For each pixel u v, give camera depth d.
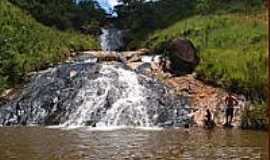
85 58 33.97
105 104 25.73
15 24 37.16
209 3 51.62
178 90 26.78
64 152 15.38
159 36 41.97
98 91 26.38
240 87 25.94
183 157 14.68
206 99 25.64
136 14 56.34
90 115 25.19
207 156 14.85
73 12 53.78
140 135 20.00
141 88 26.73
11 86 28.17
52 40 37.66
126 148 16.28
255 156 14.87
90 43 44.06
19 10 41.78
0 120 24.97
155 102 25.62
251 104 24.73
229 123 24.05
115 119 24.98
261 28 37.97
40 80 28.06
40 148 16.17
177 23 46.12
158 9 54.50
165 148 16.36
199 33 39.34
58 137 19.08
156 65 30.42
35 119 25.25
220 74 27.23
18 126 23.92
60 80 27.64
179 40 29.56
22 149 15.96
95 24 53.66
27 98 26.33
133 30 52.16
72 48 38.84
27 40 35.19
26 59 30.98
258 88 25.31
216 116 24.41
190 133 20.97
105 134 20.25
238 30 38.03
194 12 51.00
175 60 29.25
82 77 27.56
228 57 29.09
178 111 24.88
